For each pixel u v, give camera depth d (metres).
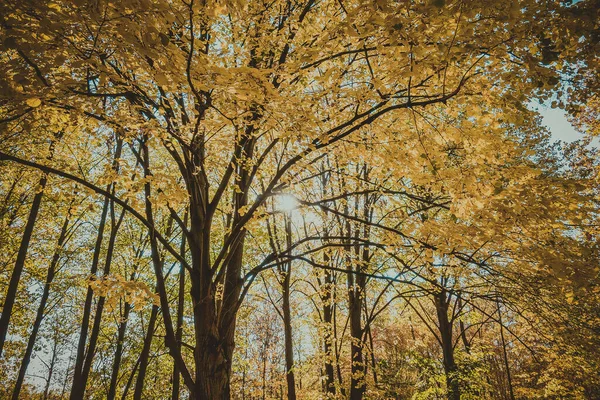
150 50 2.55
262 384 18.44
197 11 2.77
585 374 8.59
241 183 6.30
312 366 12.06
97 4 2.35
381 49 3.26
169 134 4.23
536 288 4.79
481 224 4.20
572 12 2.96
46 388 17.30
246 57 4.69
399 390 12.33
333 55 3.72
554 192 3.79
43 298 12.19
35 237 13.87
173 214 5.30
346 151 5.02
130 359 14.56
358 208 10.31
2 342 9.26
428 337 17.03
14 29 2.61
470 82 3.91
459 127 4.17
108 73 3.09
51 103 3.79
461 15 2.89
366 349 9.62
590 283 3.59
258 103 3.32
